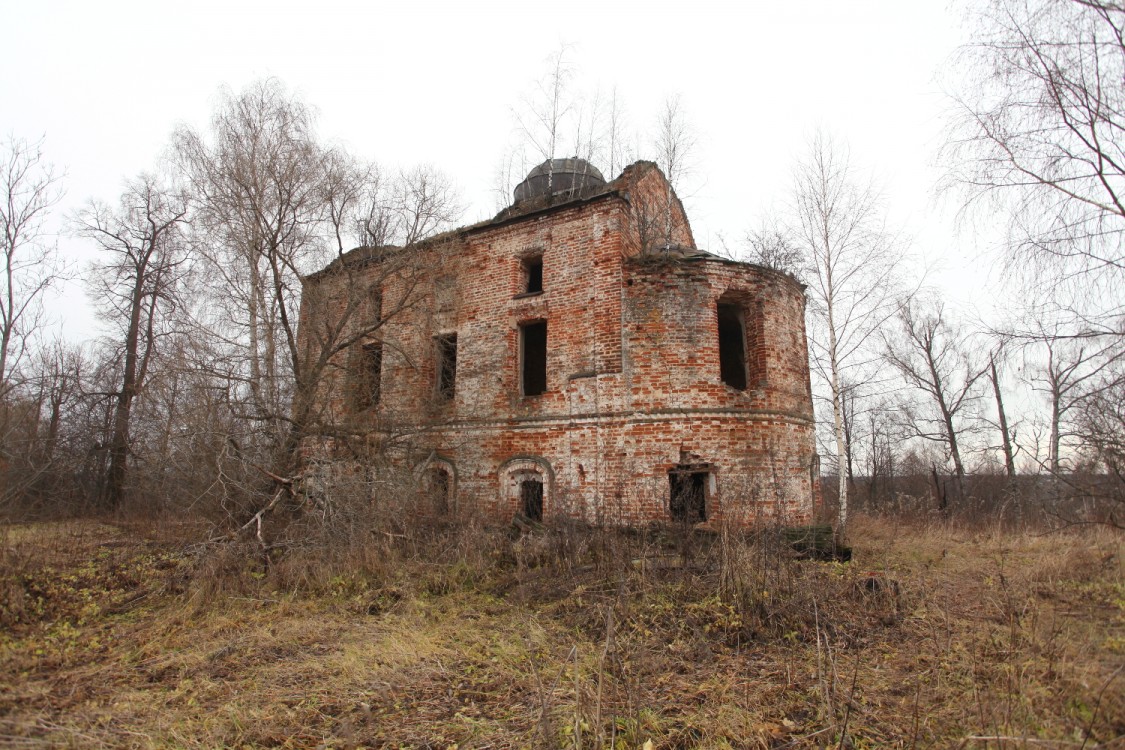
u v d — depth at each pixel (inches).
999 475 1036.5
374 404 589.6
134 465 657.6
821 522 565.3
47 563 397.4
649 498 518.3
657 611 306.3
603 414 547.8
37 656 253.0
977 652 237.0
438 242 603.5
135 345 872.9
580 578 372.5
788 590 309.9
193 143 540.7
